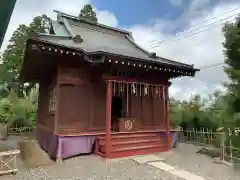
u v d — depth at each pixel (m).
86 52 7.68
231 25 8.34
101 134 8.66
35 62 9.09
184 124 13.02
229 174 6.36
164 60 10.43
